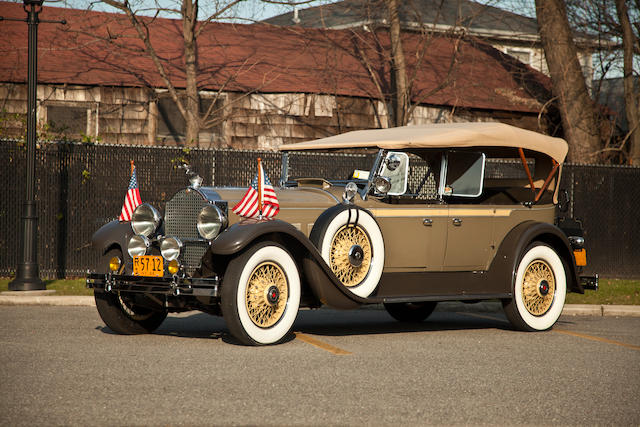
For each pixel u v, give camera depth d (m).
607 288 14.26
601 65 22.31
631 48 20.88
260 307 7.62
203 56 22.44
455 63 24.16
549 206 9.96
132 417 4.98
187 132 19.67
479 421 5.09
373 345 8.02
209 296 7.46
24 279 12.13
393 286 8.68
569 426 5.04
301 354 7.30
